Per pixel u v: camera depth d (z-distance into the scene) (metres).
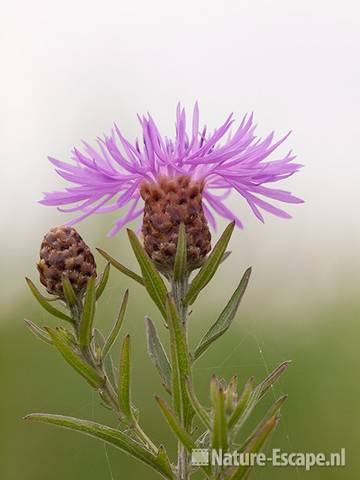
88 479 0.36
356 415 0.36
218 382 0.22
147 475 0.36
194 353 0.22
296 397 0.36
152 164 0.23
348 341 0.37
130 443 0.22
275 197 0.24
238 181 0.24
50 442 0.37
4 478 0.37
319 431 0.36
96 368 0.23
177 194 0.23
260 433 0.20
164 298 0.22
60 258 0.23
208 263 0.22
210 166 0.23
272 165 0.23
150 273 0.22
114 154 0.23
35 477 0.37
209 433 0.22
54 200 0.23
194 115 0.23
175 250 0.23
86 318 0.23
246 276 0.23
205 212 0.25
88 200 0.24
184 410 0.22
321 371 0.37
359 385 0.36
